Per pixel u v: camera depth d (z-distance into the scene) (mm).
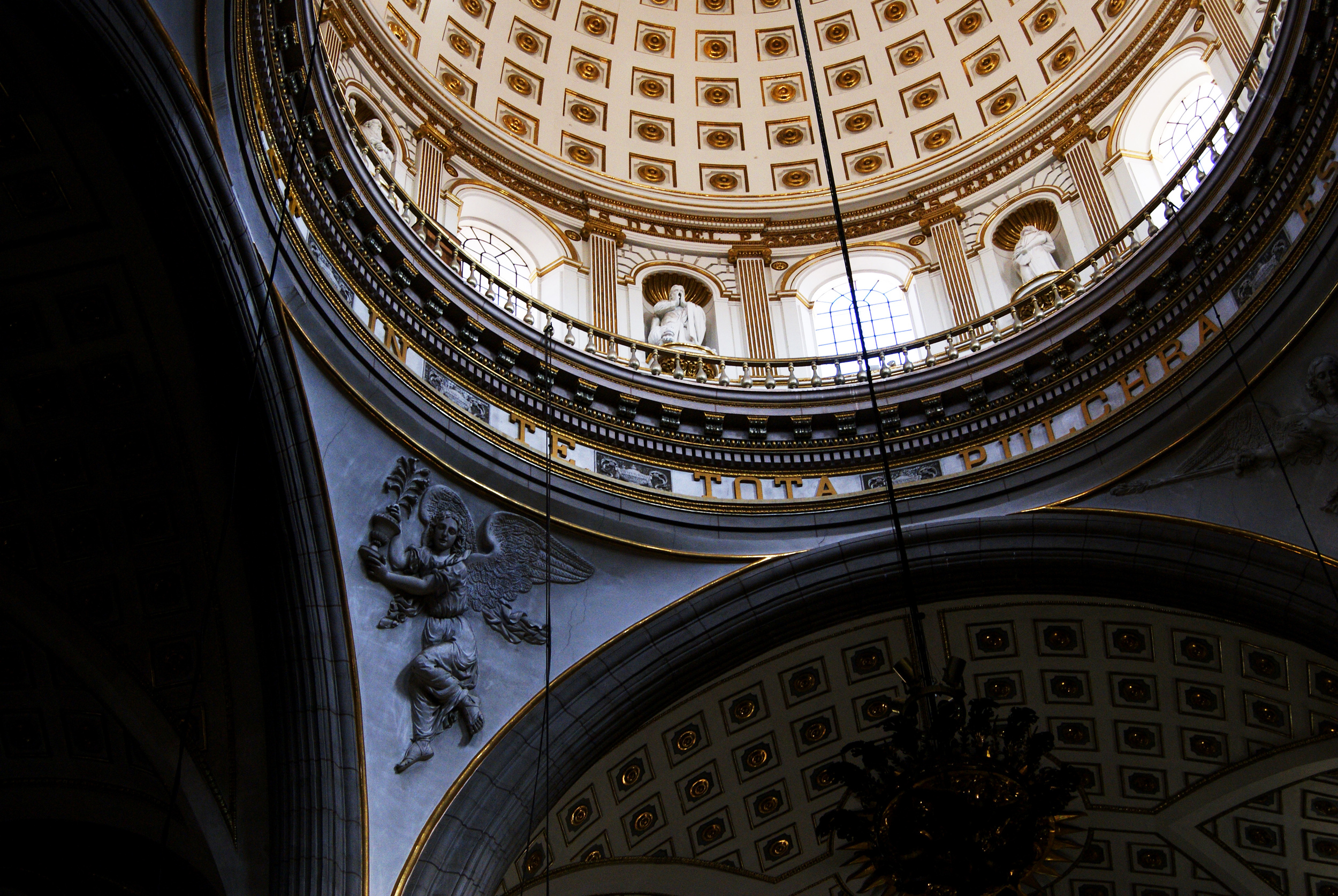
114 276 12664
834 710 17500
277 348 13531
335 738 13719
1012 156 22359
